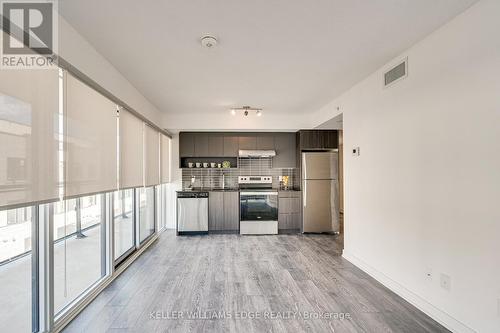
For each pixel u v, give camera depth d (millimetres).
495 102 1784
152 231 5070
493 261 1802
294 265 3621
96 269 2971
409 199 2586
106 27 2145
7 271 1787
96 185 2482
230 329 2141
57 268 2182
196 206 5449
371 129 3246
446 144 2162
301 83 3537
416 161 2488
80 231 2652
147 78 3297
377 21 2113
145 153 4125
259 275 3264
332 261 3791
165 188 5930
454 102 2088
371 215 3254
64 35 2020
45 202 1759
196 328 2148
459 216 2047
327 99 4297
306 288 2900
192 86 3611
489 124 1822
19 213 1839
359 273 3326
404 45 2523
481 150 1875
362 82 3443
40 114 1727
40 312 1949
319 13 1994
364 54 2703
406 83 2623
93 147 2432
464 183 2004
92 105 2422
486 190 1844
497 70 1771
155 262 3736
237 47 2521
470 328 1957
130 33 2244
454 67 2084
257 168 6086
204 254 4117
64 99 1990
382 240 3029
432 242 2305
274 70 3090
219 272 3359
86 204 2795
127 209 3939
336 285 2977
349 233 3826
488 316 1835
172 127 5273
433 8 1951
